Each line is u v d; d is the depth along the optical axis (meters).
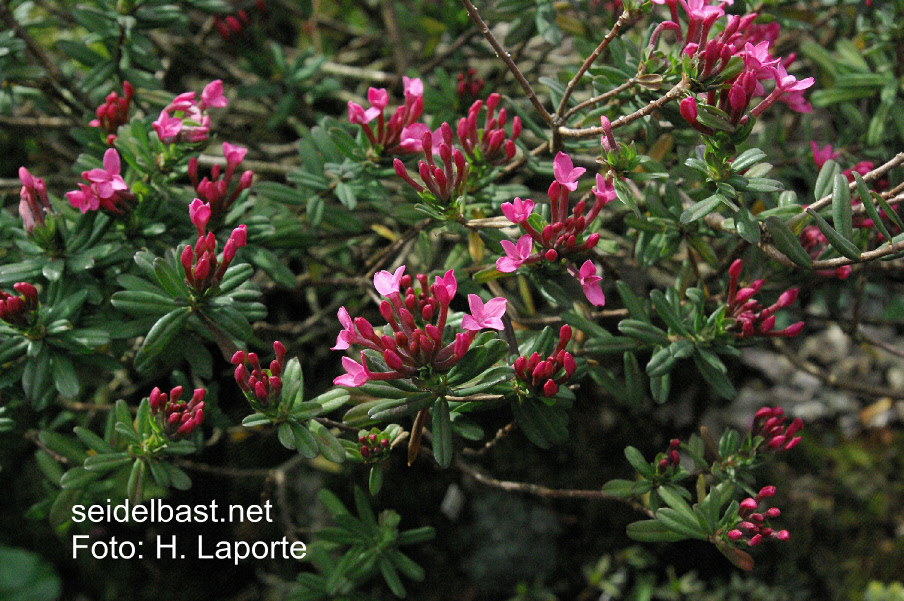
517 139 0.60
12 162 0.77
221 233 0.59
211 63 0.76
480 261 0.60
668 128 0.60
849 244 0.53
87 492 0.61
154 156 0.58
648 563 0.77
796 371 0.85
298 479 0.75
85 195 0.57
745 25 0.55
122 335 0.57
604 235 0.63
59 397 0.67
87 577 0.79
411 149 0.59
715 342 0.57
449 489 0.78
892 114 0.62
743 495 0.74
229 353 0.56
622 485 0.57
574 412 0.78
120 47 0.62
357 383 0.53
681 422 0.79
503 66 0.72
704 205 0.54
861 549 0.77
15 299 0.55
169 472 0.56
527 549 0.77
